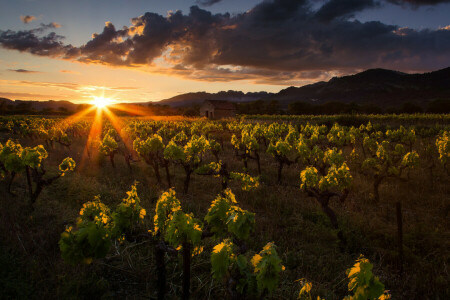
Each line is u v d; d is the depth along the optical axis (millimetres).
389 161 8516
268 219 6891
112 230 3893
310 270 4859
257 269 2811
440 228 6469
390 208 7707
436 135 17797
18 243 4918
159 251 3953
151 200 8008
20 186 8641
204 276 4500
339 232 5754
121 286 4258
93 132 26469
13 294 3676
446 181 9828
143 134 19484
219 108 61750
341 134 14930
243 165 12781
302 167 12367
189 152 8938
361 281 2318
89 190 8328
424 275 4809
